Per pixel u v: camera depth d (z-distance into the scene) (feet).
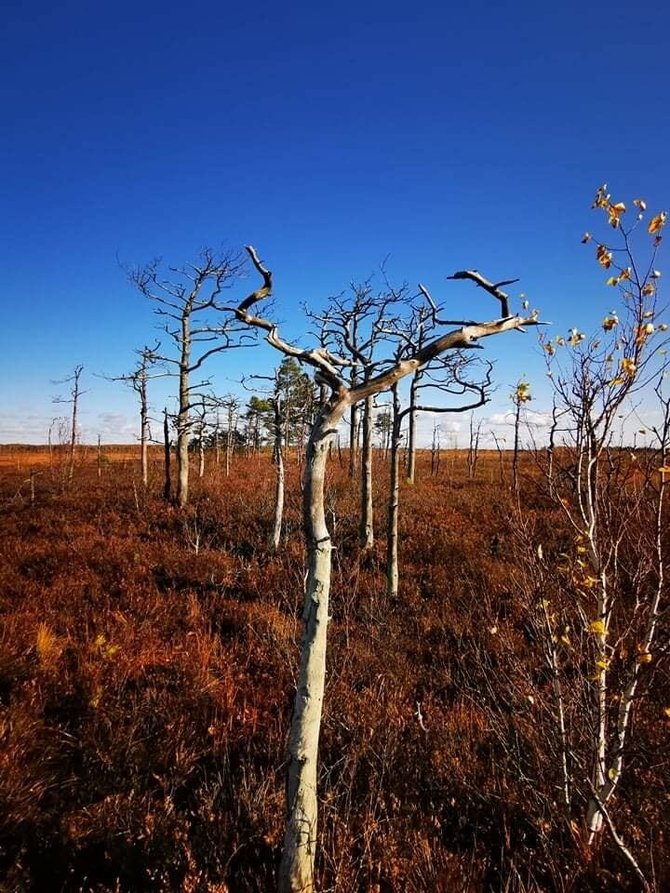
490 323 9.60
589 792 10.46
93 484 82.28
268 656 20.51
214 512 51.75
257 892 9.77
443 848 10.67
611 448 10.63
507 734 14.46
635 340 9.64
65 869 10.21
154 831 11.02
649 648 10.13
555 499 10.77
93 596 27.73
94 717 15.49
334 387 9.04
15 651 18.66
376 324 33.73
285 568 32.81
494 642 20.97
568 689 11.53
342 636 22.07
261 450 127.95
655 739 11.03
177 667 18.99
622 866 9.91
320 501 9.05
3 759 12.66
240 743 14.92
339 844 10.48
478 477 80.02
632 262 9.58
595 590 10.82
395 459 29.32
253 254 8.06
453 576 32.24
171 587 30.42
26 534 46.65
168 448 60.75
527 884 9.65
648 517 10.45
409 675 19.36
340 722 15.29
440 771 13.57
